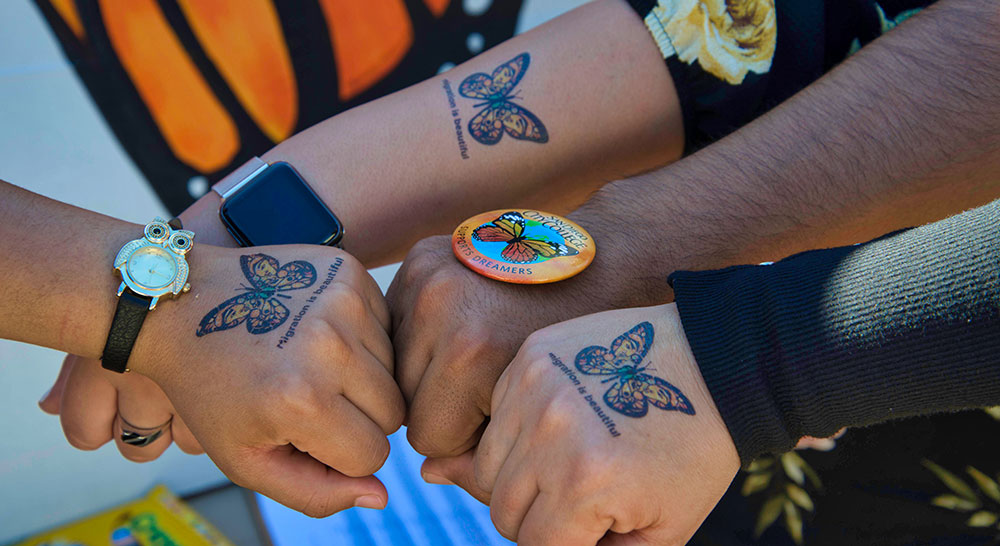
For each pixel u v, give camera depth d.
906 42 0.61
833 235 0.62
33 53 0.88
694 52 0.67
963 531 0.63
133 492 1.17
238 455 0.57
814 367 0.52
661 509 0.53
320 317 0.56
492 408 0.56
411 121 0.66
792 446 0.53
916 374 0.51
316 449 0.56
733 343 0.53
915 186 0.60
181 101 0.97
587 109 0.67
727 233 0.61
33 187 0.94
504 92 0.67
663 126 0.68
